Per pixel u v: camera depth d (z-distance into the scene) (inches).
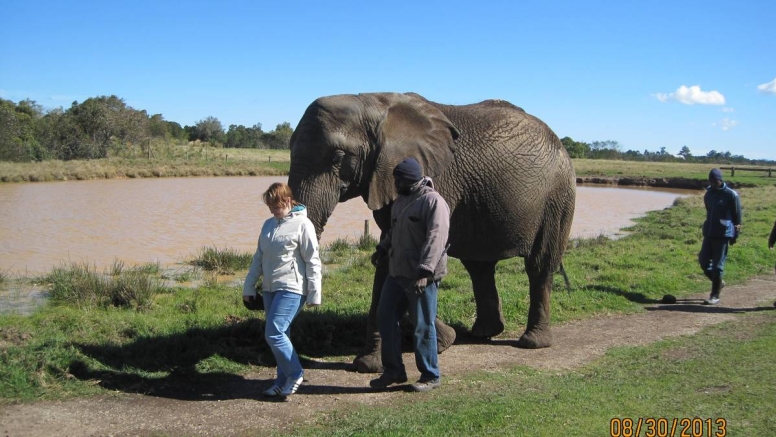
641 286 426.3
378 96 249.6
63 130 2503.7
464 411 195.3
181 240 682.2
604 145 5821.9
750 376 230.8
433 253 203.6
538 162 275.0
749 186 1899.6
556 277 442.9
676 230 794.8
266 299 213.9
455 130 257.3
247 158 2925.7
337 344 280.8
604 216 1122.7
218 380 229.1
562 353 279.6
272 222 213.0
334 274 467.2
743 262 524.4
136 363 233.6
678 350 278.1
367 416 195.5
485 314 301.3
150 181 1815.9
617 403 201.9
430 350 222.2
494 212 266.4
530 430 178.2
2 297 372.5
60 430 179.8
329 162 235.8
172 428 185.6
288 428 187.3
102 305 340.5
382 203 243.8
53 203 1072.8
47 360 217.5
